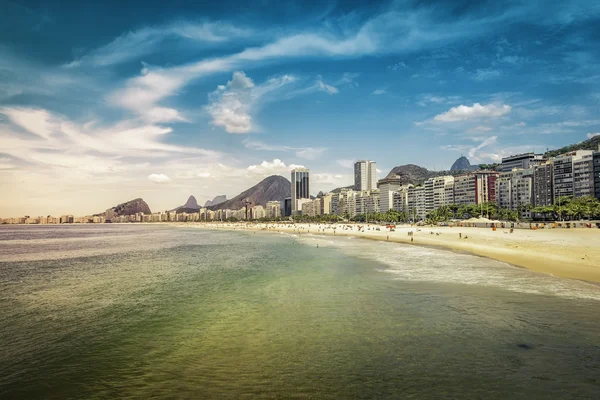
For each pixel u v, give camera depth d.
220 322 24.83
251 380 16.19
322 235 162.50
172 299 32.66
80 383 16.52
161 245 112.44
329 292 33.66
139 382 16.42
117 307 30.09
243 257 69.50
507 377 15.75
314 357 18.42
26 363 18.84
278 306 28.83
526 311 25.42
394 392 14.75
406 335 21.23
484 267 46.31
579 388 14.70
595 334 20.73
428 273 42.81
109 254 82.12
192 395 15.11
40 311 29.31
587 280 35.75
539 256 52.75
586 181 168.50
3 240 154.38
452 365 17.05
